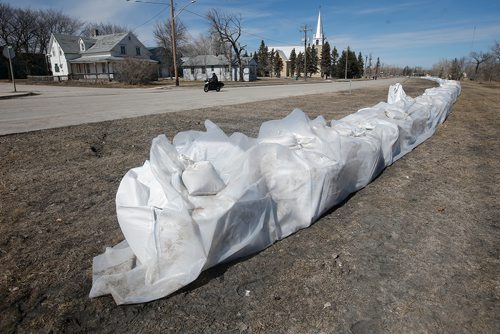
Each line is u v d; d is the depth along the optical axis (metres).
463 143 6.62
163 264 2.15
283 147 2.97
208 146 2.92
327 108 12.17
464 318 1.99
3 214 3.33
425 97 8.49
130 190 2.39
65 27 66.12
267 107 12.27
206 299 2.15
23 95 18.42
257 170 2.71
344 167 3.42
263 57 83.50
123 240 2.83
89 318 1.99
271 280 2.34
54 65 50.94
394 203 3.66
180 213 2.15
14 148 5.75
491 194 3.95
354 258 2.61
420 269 2.47
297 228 2.99
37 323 1.95
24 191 3.94
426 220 3.26
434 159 5.43
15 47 57.75
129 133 7.10
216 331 1.90
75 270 2.44
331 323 1.96
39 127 7.56
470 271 2.45
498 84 43.59
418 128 6.49
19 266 2.47
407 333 1.88
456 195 3.91
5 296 2.16
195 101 14.82
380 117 5.26
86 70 48.97
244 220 2.47
